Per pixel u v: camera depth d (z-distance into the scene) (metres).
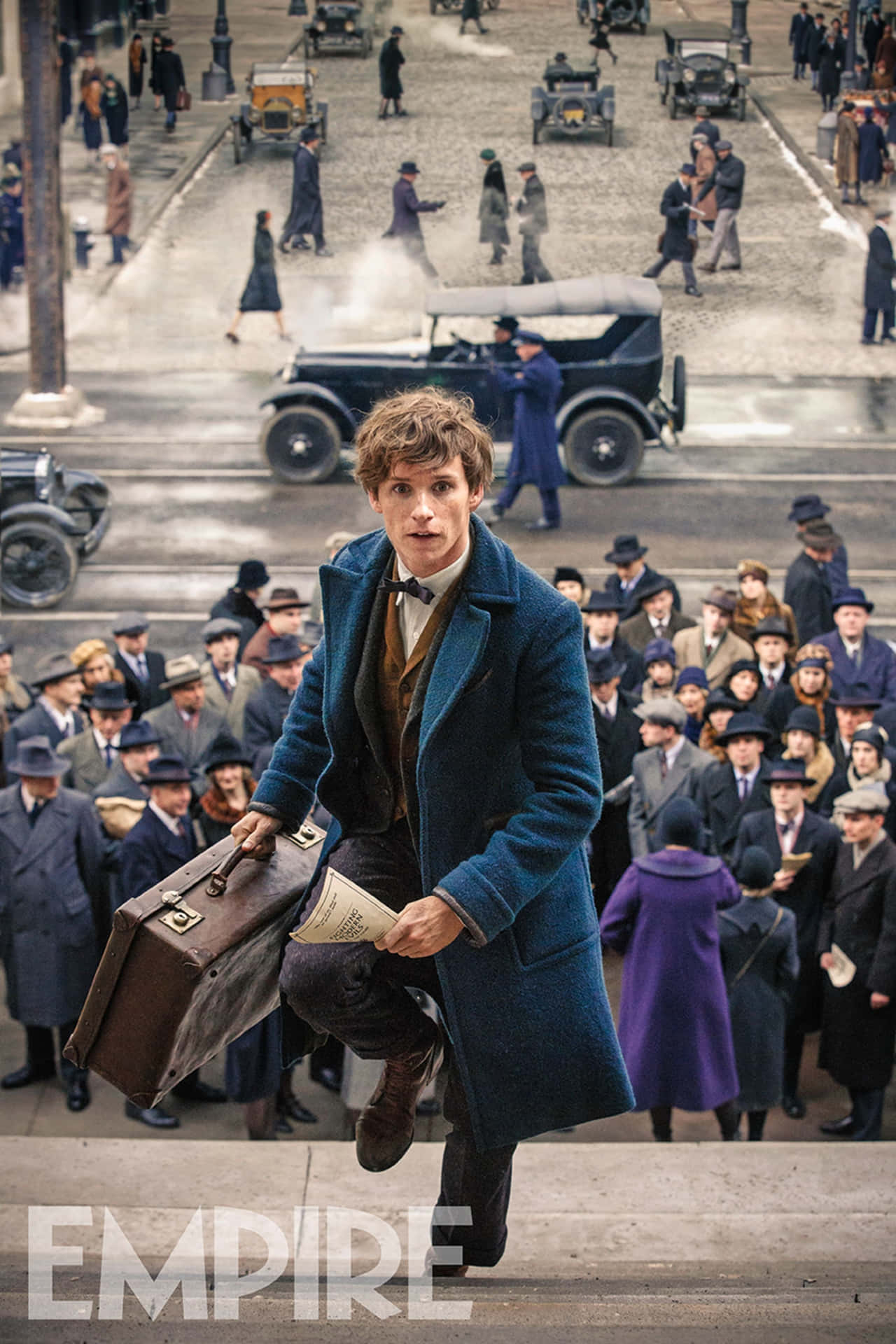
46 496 14.52
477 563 2.29
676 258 24.55
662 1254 4.41
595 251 26.53
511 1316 2.75
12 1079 7.33
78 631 14.05
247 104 31.91
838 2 40.34
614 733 8.41
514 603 2.28
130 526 16.52
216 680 9.39
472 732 2.30
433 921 2.20
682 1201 4.76
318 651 2.62
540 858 2.25
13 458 14.61
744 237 27.73
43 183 18.52
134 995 2.43
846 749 8.49
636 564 10.67
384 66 34.81
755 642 9.50
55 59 18.31
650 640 10.30
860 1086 6.84
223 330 23.22
